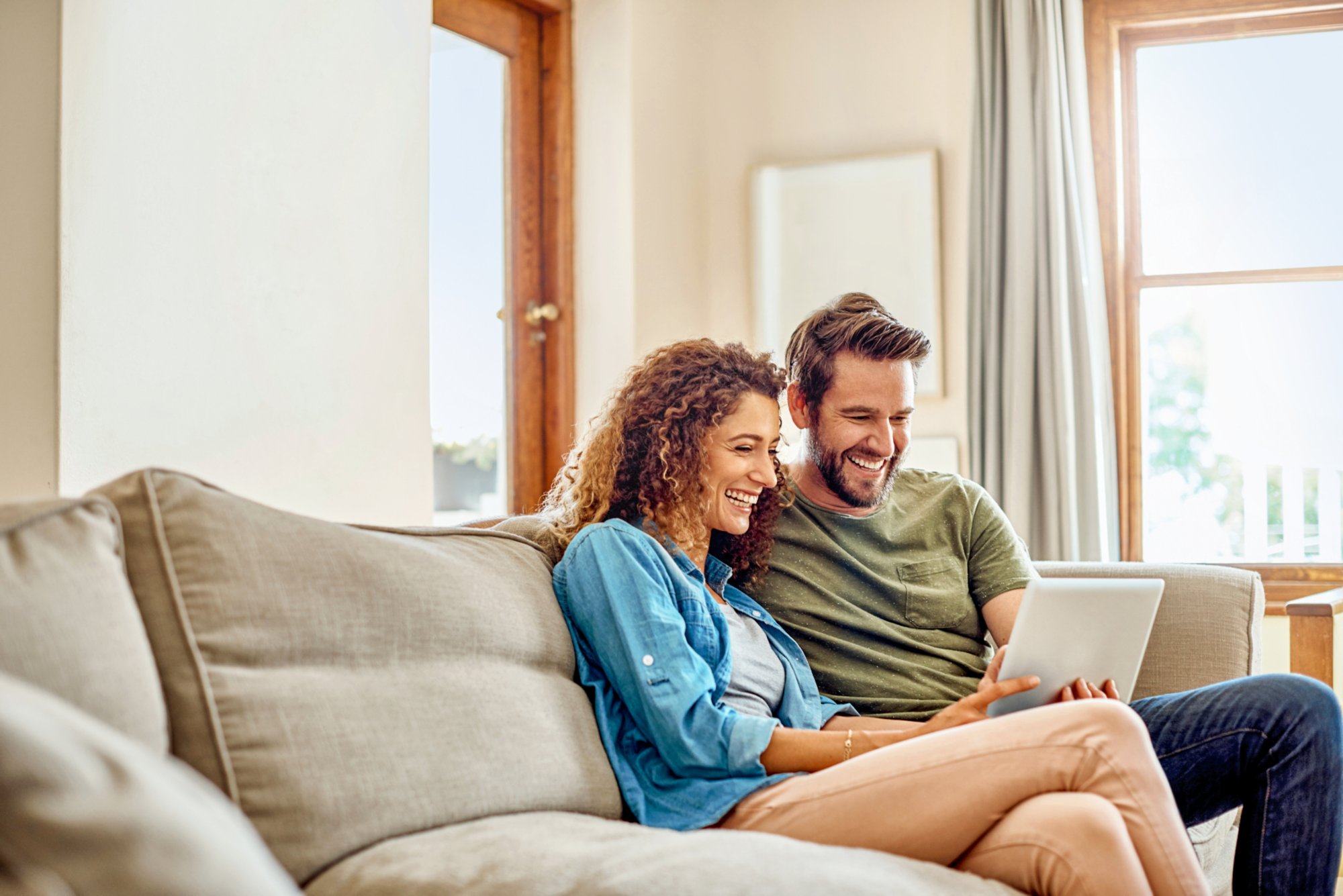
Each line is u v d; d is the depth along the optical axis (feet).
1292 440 11.43
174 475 4.14
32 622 3.31
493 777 4.30
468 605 4.65
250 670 3.96
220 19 6.99
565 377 11.79
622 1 11.68
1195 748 5.68
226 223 7.00
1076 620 5.13
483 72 11.19
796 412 6.77
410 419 8.18
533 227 11.71
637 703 4.94
